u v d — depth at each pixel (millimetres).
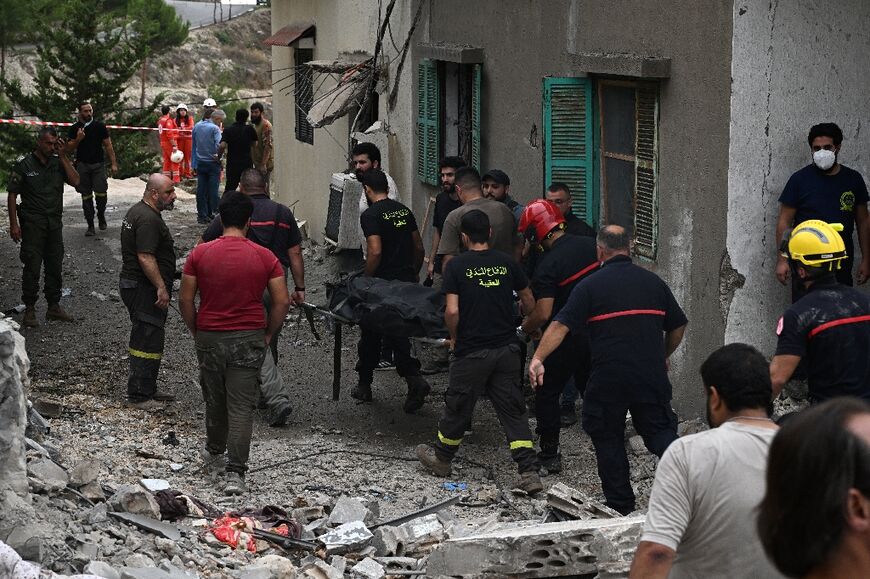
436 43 13250
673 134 9023
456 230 9219
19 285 14164
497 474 8297
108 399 9891
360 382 10148
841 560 2072
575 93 10156
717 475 3535
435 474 8180
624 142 9844
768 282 8672
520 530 5754
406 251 9898
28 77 45812
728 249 8539
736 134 8398
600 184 10250
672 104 8992
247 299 7527
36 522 5262
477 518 7258
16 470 5461
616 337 6645
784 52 8406
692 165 8820
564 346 7949
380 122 15328
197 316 7598
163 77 60375
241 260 7477
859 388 5578
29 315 12250
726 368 3863
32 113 32750
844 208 8383
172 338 12250
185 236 18281
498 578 5594
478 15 12148
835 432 2076
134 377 9602
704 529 3547
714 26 8445
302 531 6637
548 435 8219
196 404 9906
